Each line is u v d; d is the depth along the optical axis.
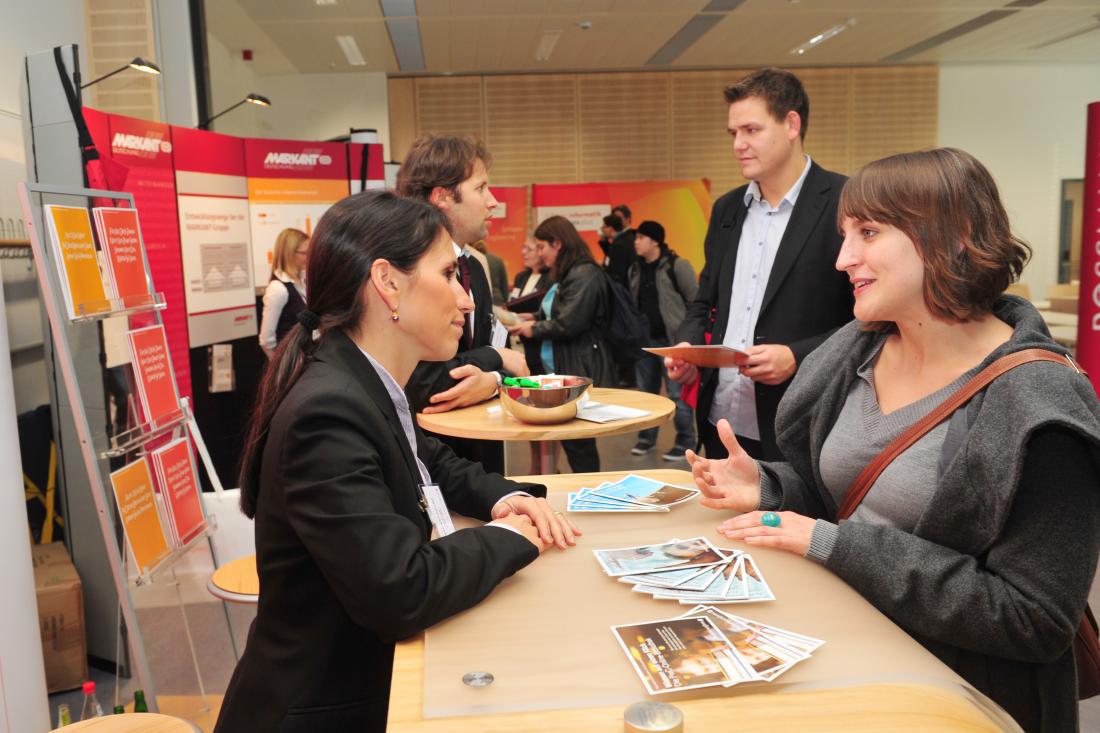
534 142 10.47
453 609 1.06
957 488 1.15
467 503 1.48
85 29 4.66
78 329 2.49
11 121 3.72
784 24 8.38
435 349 1.29
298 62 9.05
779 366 2.25
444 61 9.44
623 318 4.57
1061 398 1.08
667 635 0.99
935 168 1.21
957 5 7.93
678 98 10.54
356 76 9.84
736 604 1.09
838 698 0.86
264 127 9.34
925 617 1.14
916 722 0.82
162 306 2.52
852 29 8.68
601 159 10.56
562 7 7.50
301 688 1.15
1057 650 1.08
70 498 2.93
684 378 2.62
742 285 2.62
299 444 1.09
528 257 5.83
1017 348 1.17
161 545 2.32
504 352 2.75
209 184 4.30
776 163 2.46
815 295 2.42
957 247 1.21
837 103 10.62
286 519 1.13
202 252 4.27
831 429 1.48
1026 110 10.75
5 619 2.08
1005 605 1.08
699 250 10.01
